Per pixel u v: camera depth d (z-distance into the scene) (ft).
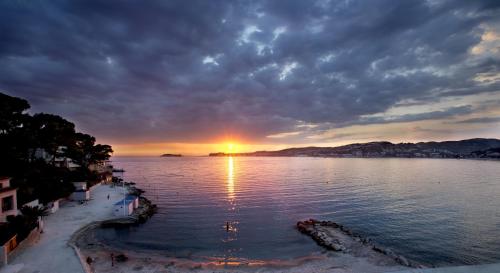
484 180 418.92
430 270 13.47
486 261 124.06
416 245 141.08
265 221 181.68
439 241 146.72
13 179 151.74
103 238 143.02
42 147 207.72
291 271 104.58
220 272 103.30
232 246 136.05
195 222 178.50
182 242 141.28
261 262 114.42
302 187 347.56
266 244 138.62
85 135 302.66
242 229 163.84
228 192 304.91
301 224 167.32
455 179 435.12
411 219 188.65
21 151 178.70
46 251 106.63
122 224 164.66
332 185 367.04
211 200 255.29
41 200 169.58
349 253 122.93
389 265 110.73
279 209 217.97
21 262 96.27
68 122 249.55
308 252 127.24
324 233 148.25
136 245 135.54
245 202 246.06
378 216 196.65
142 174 568.82
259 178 471.62
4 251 90.17
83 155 284.00
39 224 129.18
